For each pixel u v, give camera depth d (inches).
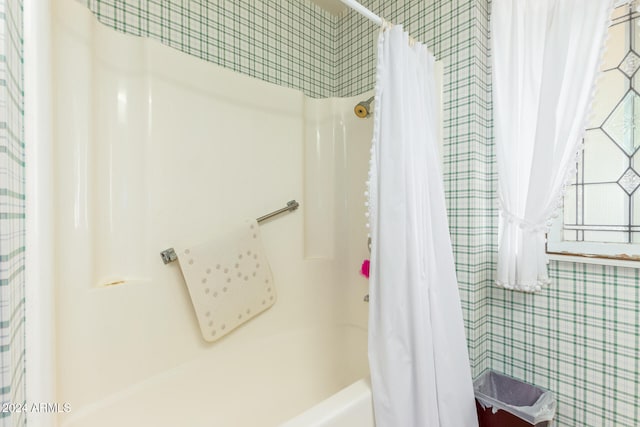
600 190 41.2
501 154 43.9
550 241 44.9
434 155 40.9
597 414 40.3
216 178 49.6
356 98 63.4
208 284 46.3
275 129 57.9
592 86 36.4
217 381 47.4
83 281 35.8
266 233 56.4
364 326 61.2
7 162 16.7
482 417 43.0
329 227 64.8
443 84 50.4
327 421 30.1
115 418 36.9
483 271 49.3
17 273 19.7
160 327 42.4
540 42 41.4
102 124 39.2
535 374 45.8
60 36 34.1
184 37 49.3
